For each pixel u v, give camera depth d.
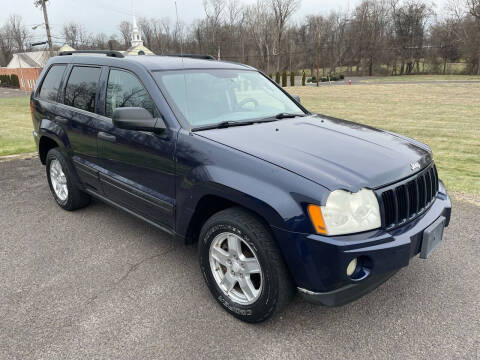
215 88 3.51
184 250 3.75
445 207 2.88
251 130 3.02
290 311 2.80
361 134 3.17
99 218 4.52
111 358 2.35
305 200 2.22
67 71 4.32
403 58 74.88
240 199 2.45
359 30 79.06
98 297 2.98
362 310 2.82
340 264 2.17
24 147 8.75
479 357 2.35
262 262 2.41
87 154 3.94
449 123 13.55
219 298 2.80
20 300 2.94
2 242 3.91
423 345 2.46
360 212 2.26
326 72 83.81
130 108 2.90
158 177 3.11
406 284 3.14
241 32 64.00
